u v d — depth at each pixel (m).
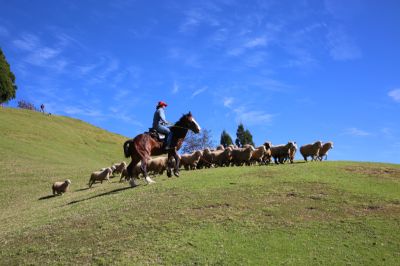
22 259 15.16
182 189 20.86
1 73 89.56
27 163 46.44
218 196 19.56
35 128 69.44
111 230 16.64
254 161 28.72
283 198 19.33
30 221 19.86
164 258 14.23
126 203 19.58
